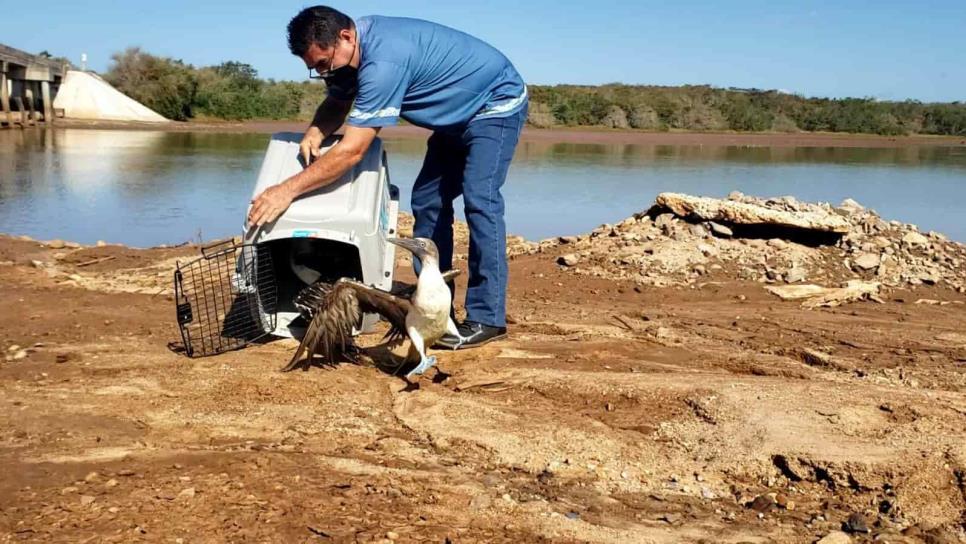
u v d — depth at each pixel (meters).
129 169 22.77
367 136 6.63
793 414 5.54
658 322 8.44
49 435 5.23
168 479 4.64
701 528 4.50
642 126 56.19
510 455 5.29
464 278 10.06
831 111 61.78
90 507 4.29
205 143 33.53
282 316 7.53
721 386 6.02
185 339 7.06
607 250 11.07
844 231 10.96
